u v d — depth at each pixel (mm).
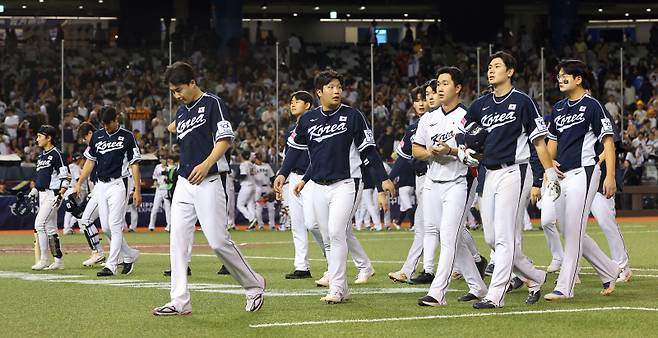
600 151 25781
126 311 21781
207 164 20266
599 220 27391
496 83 21812
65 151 63312
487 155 21828
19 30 105812
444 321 19531
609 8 117562
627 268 27516
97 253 34469
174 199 21047
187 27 88500
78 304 23188
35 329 19250
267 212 65625
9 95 72062
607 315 20203
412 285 27062
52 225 33344
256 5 112500
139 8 100125
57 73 73438
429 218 22641
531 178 22109
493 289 21781
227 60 77625
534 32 99875
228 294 24938
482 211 22156
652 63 89312
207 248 44031
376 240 47906
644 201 71562
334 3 113062
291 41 92188
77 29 108438
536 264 33875
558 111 23922
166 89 72312
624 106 77188
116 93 73562
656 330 18188
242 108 72250
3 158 62625
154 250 43594
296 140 24828
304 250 29672
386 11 117312
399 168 28016
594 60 90812
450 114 22172
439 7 114250
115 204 31094
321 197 22969
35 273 31953
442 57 87125
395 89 77688
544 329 18375
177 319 20344
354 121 22734
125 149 31312
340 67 85375
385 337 17656
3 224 62188
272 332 18375
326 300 22734
